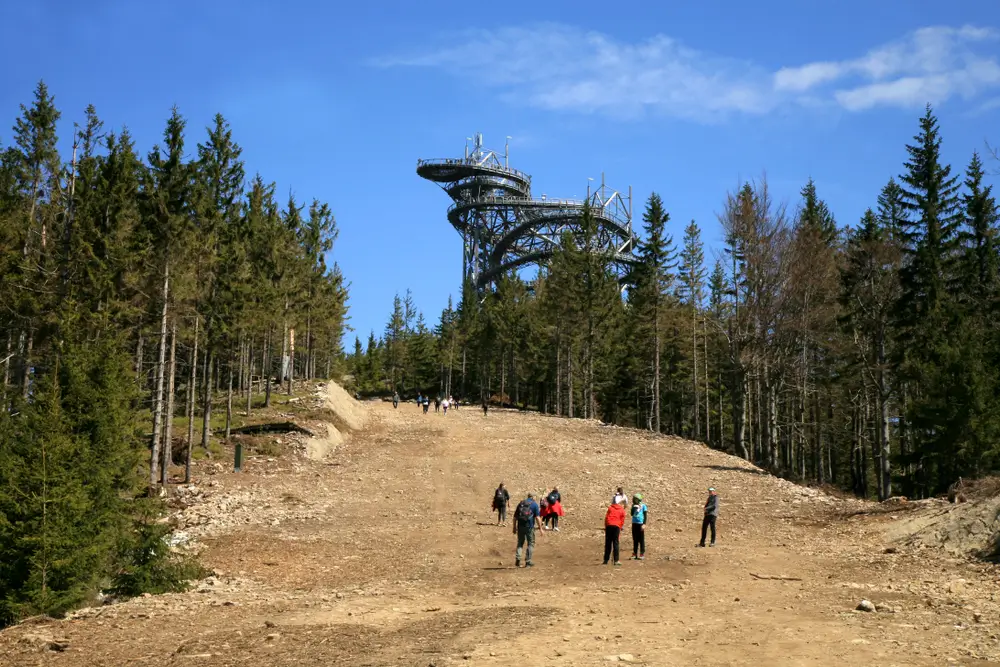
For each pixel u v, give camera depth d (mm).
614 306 72125
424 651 10852
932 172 49438
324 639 11969
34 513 15805
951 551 21250
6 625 14891
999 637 11258
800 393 53406
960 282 49031
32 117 40719
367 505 31938
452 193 114562
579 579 18281
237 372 64875
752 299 45938
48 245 36156
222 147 48031
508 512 31281
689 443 50250
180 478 33562
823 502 33125
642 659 10102
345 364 118562
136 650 11453
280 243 55188
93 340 28688
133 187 36219
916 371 40906
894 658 9961
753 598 15312
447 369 109375
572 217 96500
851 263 45438
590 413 71312
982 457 32719
